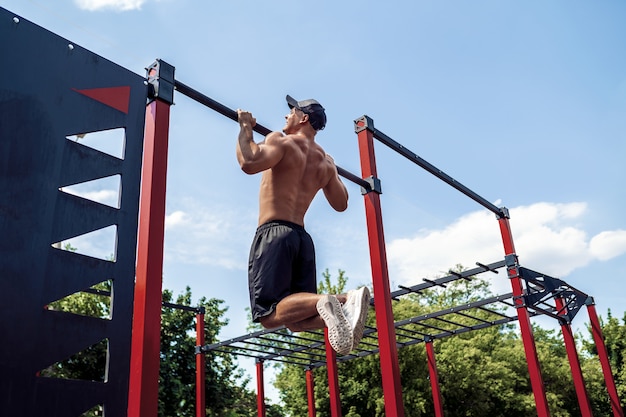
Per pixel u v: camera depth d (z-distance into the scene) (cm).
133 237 299
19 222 250
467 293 2755
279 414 2055
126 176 306
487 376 1877
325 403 1723
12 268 242
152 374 284
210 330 1730
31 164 261
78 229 274
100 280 277
